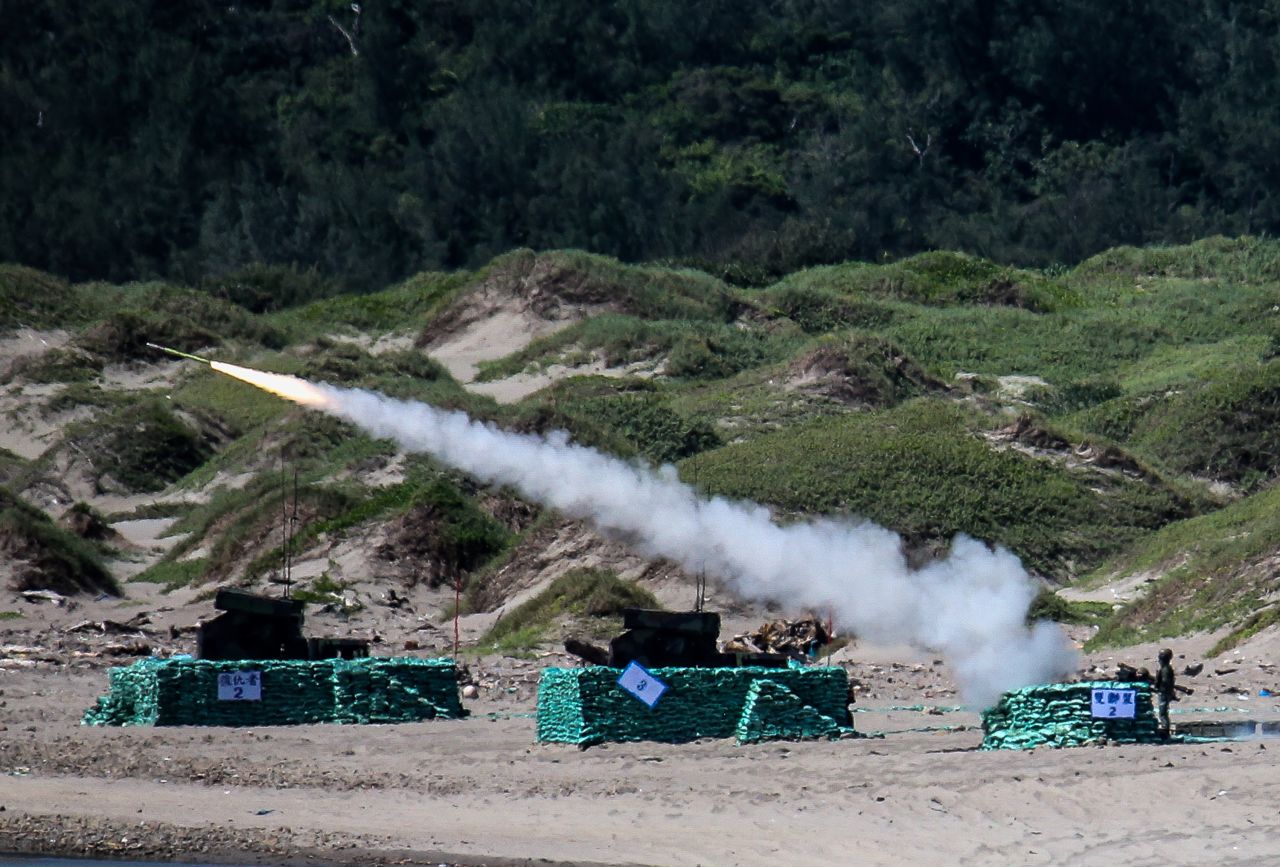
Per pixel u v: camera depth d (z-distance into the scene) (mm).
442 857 85375
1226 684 126250
